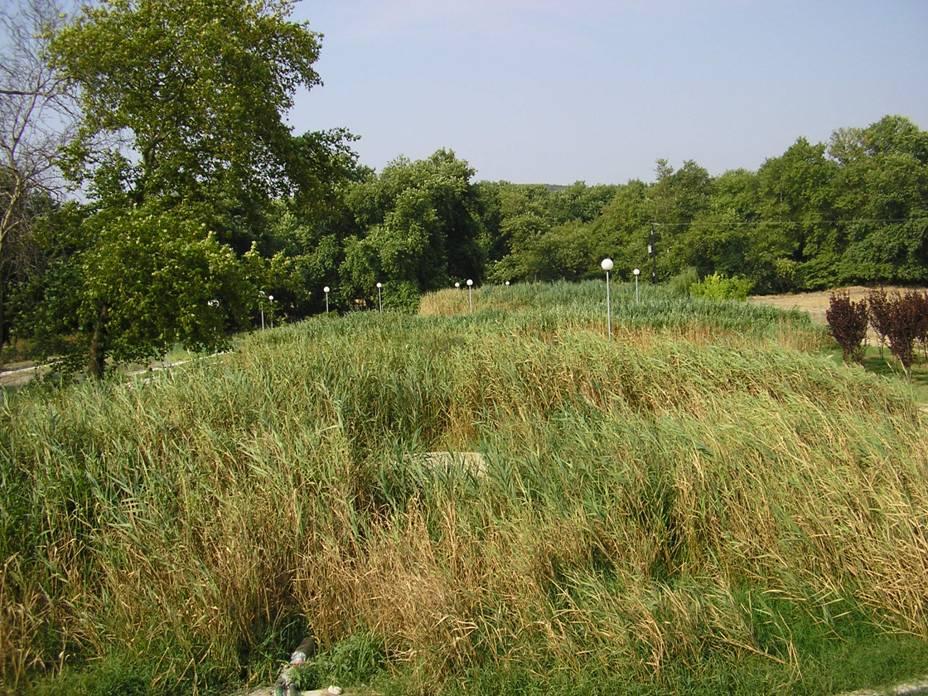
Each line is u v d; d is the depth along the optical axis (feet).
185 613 15.06
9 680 13.99
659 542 17.48
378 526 17.47
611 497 18.39
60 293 42.98
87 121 46.06
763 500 17.66
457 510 17.97
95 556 16.51
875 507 17.01
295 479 18.34
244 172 53.16
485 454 20.72
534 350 35.04
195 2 48.49
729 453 19.22
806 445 19.40
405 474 20.06
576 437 21.54
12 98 43.14
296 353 35.06
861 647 14.60
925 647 14.42
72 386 28.81
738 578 17.06
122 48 45.73
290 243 147.33
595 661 13.98
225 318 46.37
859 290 163.32
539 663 14.02
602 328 56.59
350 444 20.18
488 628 14.70
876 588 15.49
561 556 16.67
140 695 13.85
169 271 40.98
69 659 14.97
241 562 15.70
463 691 13.51
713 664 13.89
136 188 49.52
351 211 152.97
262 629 15.62
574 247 186.50
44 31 44.80
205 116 49.29
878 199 161.48
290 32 54.70
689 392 30.55
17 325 43.91
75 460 18.65
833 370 32.07
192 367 29.09
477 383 32.73
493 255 216.33
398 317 79.82
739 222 162.50
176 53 48.32
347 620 15.76
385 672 14.44
